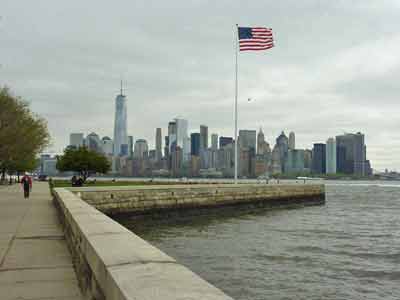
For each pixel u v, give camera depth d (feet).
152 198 138.82
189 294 10.55
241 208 178.70
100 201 119.24
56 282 24.90
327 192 410.11
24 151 164.76
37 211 76.74
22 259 31.83
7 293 22.43
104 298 14.96
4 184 268.00
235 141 185.47
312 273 62.85
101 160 279.28
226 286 55.31
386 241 95.09
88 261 20.07
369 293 53.06
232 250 81.61
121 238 21.09
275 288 54.60
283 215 166.09
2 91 150.61
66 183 254.06
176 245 88.12
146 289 11.16
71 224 34.22
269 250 81.87
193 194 155.53
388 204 238.48
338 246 87.30
